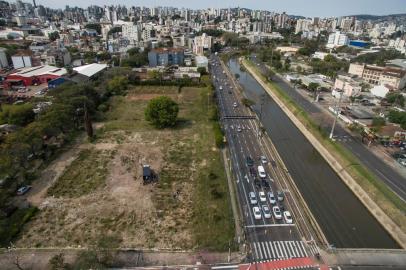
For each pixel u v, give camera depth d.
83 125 127.62
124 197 79.38
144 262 59.38
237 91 197.75
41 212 72.62
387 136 119.06
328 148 110.88
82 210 73.81
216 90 197.25
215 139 114.75
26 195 78.94
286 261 60.69
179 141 115.62
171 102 128.25
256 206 77.75
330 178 96.62
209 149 109.44
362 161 100.94
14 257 59.53
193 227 69.19
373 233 72.12
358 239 69.75
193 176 90.81
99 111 145.25
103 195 79.94
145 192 81.81
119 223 69.75
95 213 72.88
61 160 98.12
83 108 131.50
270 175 94.19
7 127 113.69
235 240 65.75
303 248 64.38
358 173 91.25
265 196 82.25
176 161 99.75
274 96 186.00
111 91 178.38
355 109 151.75
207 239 65.62
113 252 60.38
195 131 126.00
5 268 57.00
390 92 174.50
